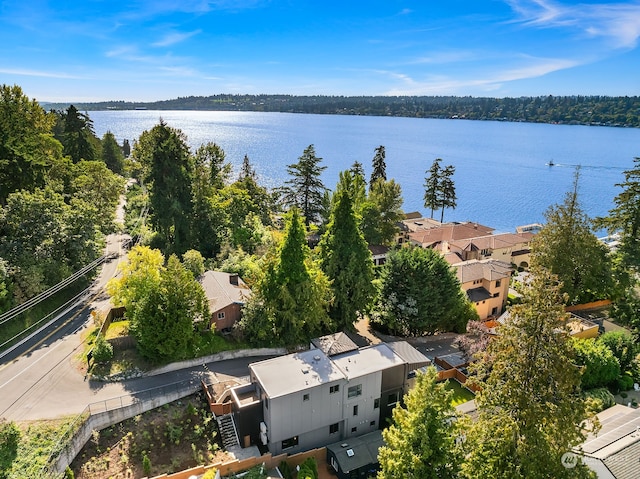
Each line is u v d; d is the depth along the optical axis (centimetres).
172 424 2944
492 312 5334
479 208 12812
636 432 2491
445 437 1923
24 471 2333
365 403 3142
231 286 4350
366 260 4238
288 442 2955
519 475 1720
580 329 4316
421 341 4559
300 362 3153
